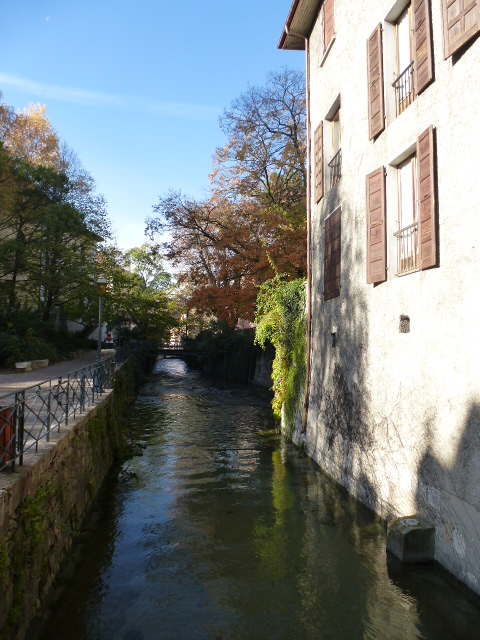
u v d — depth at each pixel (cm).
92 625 504
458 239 553
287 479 1020
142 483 1001
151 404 2152
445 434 578
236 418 1797
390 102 751
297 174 2505
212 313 2269
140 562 648
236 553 677
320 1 1109
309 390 1206
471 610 516
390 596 554
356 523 769
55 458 615
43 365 1895
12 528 436
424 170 618
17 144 2786
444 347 581
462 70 550
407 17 736
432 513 611
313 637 488
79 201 2634
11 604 420
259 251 2011
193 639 484
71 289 2523
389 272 731
